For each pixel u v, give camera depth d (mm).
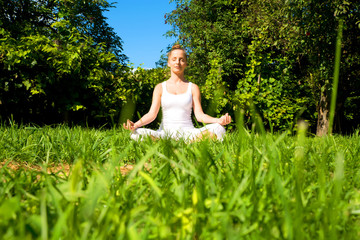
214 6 11836
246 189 958
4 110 6363
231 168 1161
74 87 6766
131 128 3049
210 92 8930
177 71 4043
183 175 1161
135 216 773
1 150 2158
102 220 712
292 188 1017
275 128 9148
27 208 850
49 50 6363
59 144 2328
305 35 7562
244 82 9477
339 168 715
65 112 6711
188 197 958
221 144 2145
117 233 644
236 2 11531
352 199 998
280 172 1256
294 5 7266
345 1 6504
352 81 8820
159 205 863
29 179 1268
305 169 1408
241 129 901
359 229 752
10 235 568
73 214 701
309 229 723
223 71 9633
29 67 6348
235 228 767
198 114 3963
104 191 1021
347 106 13375
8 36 6516
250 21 9820
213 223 711
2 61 6168
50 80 6297
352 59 8352
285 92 9602
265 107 9109
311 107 11227
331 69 7816
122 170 1780
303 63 10344
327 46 7641
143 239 643
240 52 10438
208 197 892
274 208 766
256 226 681
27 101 6559
